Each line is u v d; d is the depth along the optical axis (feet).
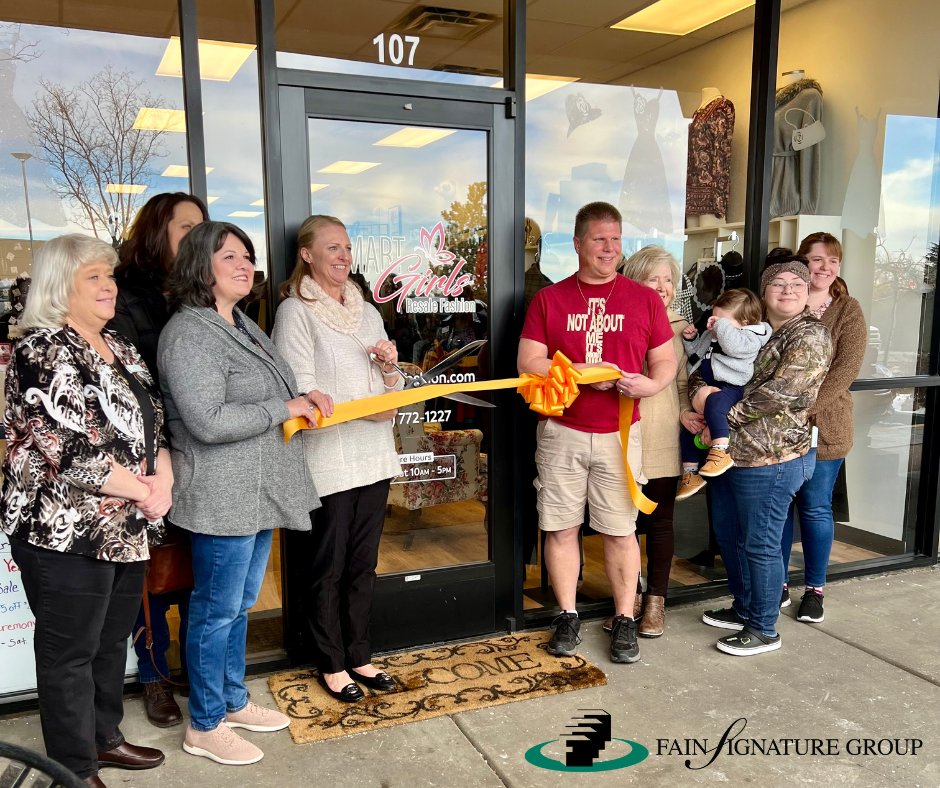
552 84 11.30
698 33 11.89
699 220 12.35
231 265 7.15
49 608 6.50
